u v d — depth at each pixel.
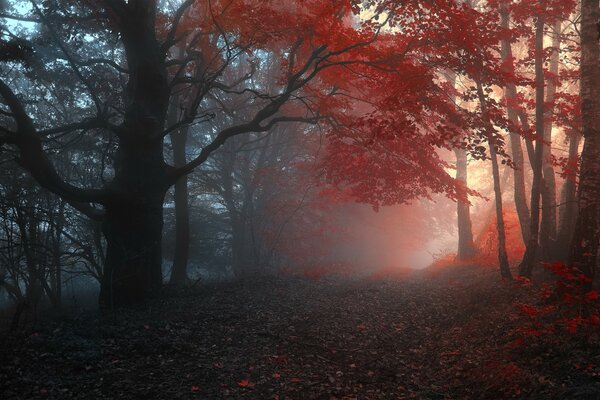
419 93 12.61
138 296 13.21
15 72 20.25
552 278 11.80
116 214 13.59
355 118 16.03
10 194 16.41
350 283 17.03
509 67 14.71
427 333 10.02
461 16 11.83
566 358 6.32
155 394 6.48
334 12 12.47
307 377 7.36
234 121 25.72
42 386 6.50
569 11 13.01
